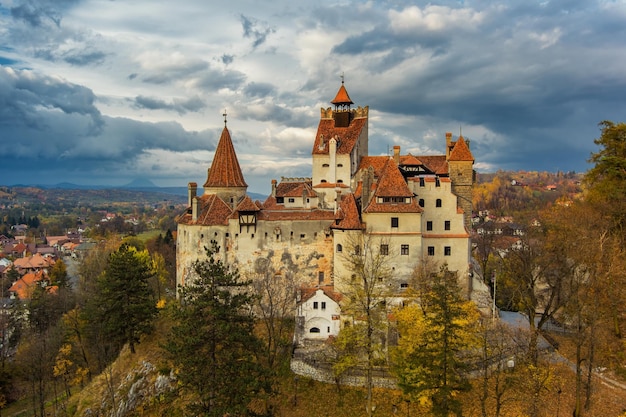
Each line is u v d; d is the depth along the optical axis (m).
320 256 84.56
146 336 81.94
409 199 77.50
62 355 88.44
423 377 54.59
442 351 54.25
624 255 66.56
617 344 63.66
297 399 62.66
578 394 54.03
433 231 79.94
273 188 94.50
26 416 80.81
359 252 77.06
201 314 48.97
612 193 75.19
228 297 50.38
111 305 78.44
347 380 63.72
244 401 47.75
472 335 59.28
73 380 84.81
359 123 100.81
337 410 60.31
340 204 83.00
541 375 55.84
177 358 49.38
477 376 61.38
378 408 59.53
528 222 124.44
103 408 70.94
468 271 79.06
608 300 59.47
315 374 65.25
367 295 60.59
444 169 89.44
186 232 86.94
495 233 130.50
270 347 70.25
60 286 144.00
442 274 74.12
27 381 89.69
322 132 100.19
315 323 72.94
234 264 85.31
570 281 61.94
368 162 96.56
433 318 56.34
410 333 61.22
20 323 116.44
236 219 85.06
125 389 71.81
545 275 69.44
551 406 55.50
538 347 64.69
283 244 84.88
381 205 77.50
